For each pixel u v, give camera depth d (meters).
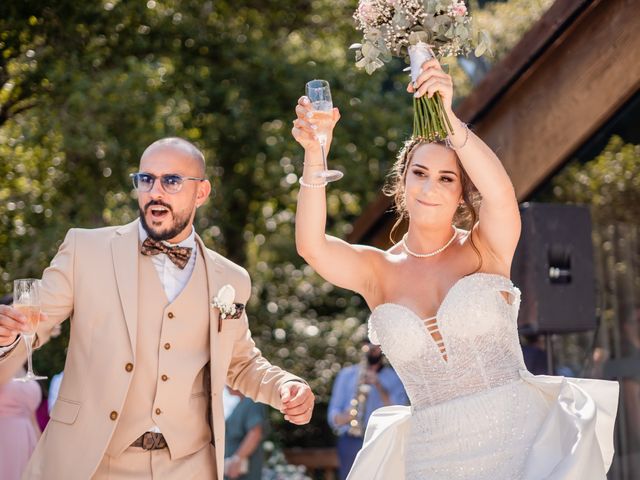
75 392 3.85
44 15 8.16
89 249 3.98
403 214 4.08
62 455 3.79
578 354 6.90
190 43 10.66
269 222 12.60
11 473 5.52
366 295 3.95
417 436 3.72
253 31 11.41
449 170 3.77
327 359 12.52
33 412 5.79
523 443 3.55
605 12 5.86
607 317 6.76
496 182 3.60
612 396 3.67
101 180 9.27
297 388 4.12
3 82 7.99
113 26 9.10
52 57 8.33
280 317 12.96
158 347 3.92
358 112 11.72
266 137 11.37
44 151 8.71
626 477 6.57
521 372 3.70
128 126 9.29
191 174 4.04
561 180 6.80
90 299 3.91
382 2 3.77
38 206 8.73
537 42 6.11
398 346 3.74
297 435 12.32
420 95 3.54
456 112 6.97
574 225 6.44
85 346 3.88
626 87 5.78
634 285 6.59
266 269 13.17
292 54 11.75
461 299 3.68
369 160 12.23
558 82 6.26
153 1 9.84
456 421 3.62
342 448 7.44
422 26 3.71
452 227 3.96
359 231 8.35
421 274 3.83
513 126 6.68
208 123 11.00
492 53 3.76
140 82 9.02
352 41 11.91
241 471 7.36
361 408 7.33
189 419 3.93
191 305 4.01
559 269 6.41
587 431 3.36
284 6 11.41
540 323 6.31
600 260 6.84
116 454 3.82
